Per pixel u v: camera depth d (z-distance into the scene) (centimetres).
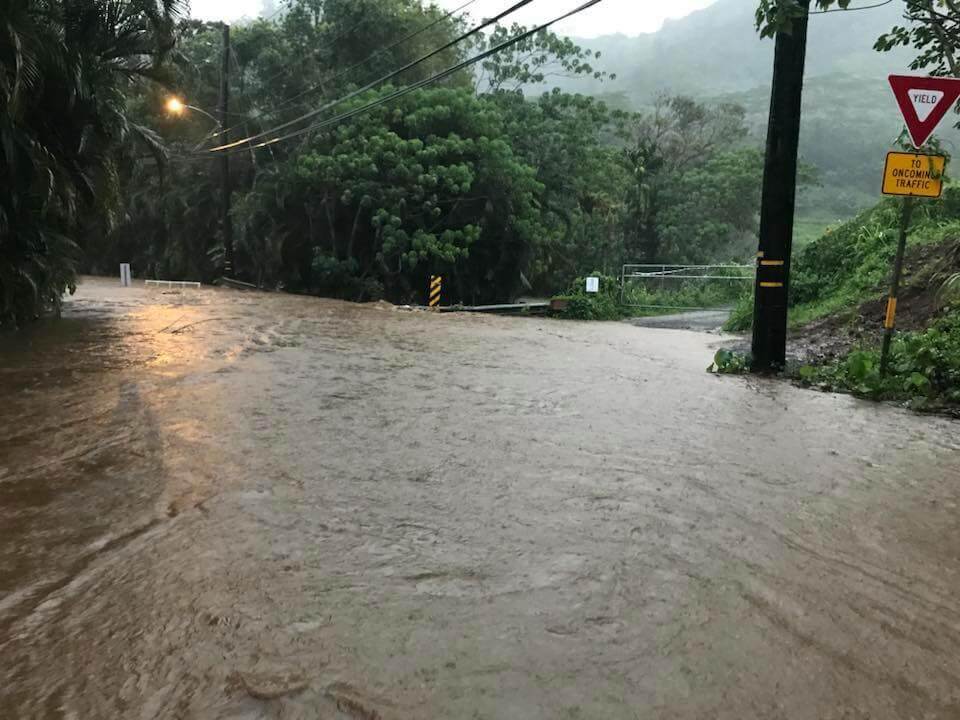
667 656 269
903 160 762
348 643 276
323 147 2781
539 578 333
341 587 323
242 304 2077
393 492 452
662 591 321
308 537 379
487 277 2758
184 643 276
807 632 288
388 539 378
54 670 259
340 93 2978
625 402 745
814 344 1186
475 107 2708
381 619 295
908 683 254
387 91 2745
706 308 2391
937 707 241
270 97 3381
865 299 1299
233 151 3005
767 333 955
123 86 1803
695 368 1007
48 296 1502
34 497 438
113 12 1528
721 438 595
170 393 754
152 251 4044
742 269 2598
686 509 426
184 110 3209
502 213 2664
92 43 1531
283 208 2912
